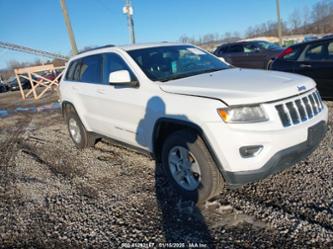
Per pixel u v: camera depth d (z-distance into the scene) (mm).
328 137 4797
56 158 5410
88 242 2902
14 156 5879
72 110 5566
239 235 2770
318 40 6504
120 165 4688
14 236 3129
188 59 4328
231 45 13164
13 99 19047
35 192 4086
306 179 3572
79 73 5285
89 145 5625
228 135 2807
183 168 3379
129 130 4031
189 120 3066
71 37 17453
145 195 3662
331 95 6340
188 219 3096
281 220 2896
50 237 3045
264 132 2768
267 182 3604
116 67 4258
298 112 2994
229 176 2922
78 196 3842
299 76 3500
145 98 3617
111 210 3422
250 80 3279
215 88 3105
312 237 2619
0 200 3982
